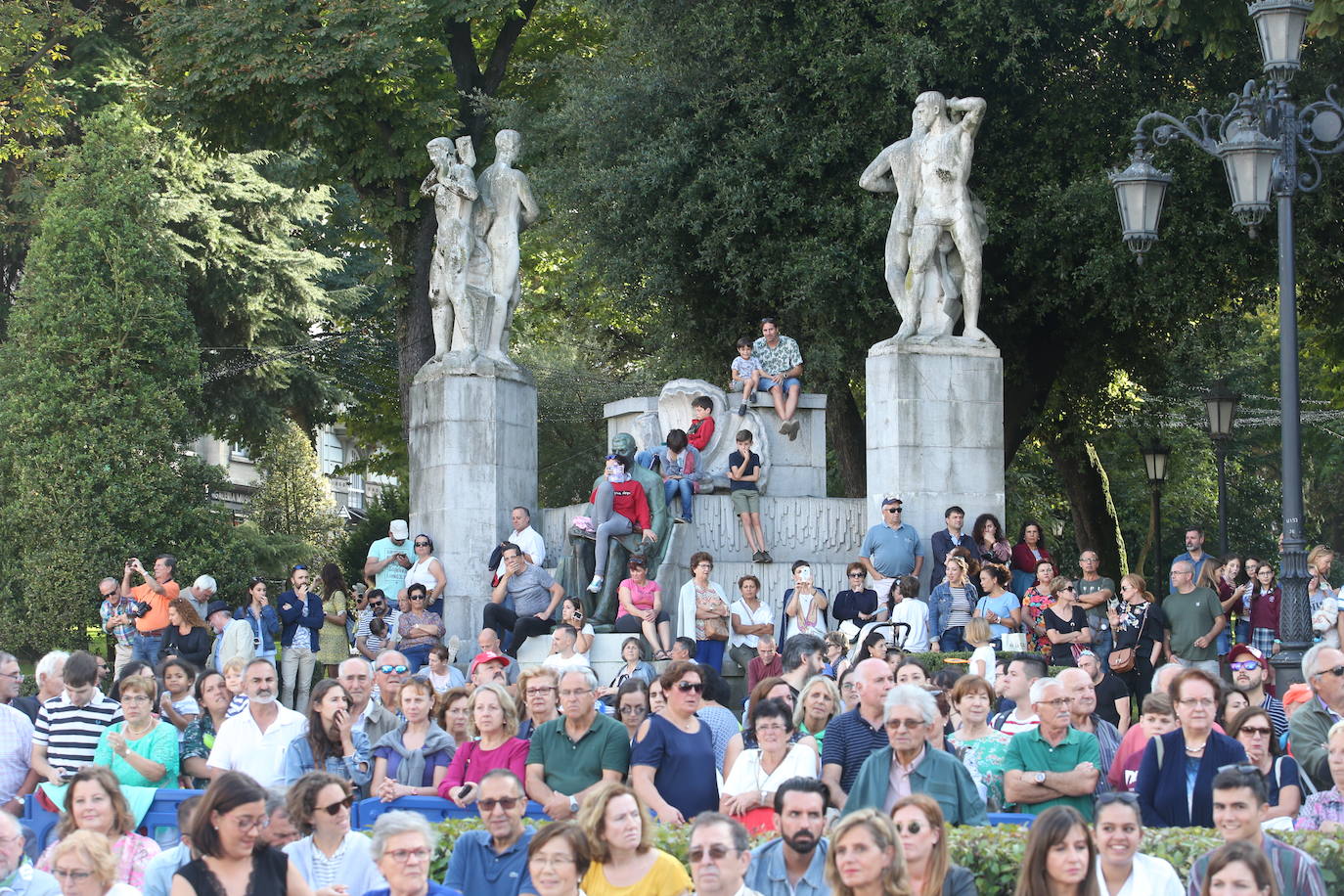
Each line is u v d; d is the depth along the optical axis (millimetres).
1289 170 15711
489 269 25594
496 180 25781
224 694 14133
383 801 11859
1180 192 27125
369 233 42250
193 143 36125
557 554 25094
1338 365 38031
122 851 10258
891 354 23281
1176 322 29688
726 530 23609
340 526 51719
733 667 20641
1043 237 28203
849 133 28547
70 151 33781
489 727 11586
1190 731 10836
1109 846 8539
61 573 30297
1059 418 34875
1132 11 23141
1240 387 48469
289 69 30750
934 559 21875
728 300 31375
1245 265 27469
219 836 8516
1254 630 20500
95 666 13406
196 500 32500
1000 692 12008
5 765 12992
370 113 32500
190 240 39031
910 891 8203
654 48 30000
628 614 21234
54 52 37406
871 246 28953
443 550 24594
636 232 30453
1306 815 10609
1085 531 36656
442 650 17469
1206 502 48250
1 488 31828
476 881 9562
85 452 31094
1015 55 27219
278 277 41031
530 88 37062
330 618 22953
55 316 31781
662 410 24953
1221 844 9039
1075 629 18250
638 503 22406
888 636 19688
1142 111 27438
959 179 23422
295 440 51219
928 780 10180
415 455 25281
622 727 11422
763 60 28953
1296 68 15898
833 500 24094
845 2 28188
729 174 28891
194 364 32938
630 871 8977
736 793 11133
